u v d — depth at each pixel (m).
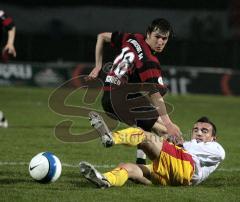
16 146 34.22
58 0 109.94
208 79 84.81
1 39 38.12
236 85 85.25
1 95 69.12
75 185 22.75
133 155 32.66
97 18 111.12
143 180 22.70
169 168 22.44
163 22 23.19
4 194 20.69
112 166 28.94
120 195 20.81
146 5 112.25
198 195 21.33
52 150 33.34
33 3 108.88
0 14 36.53
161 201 20.20
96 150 33.91
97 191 21.36
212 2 110.12
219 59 96.56
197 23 109.06
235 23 105.94
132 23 111.81
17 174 25.03
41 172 22.20
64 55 95.88
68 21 109.75
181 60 96.31
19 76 81.88
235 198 21.28
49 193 20.98
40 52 95.31
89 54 96.31
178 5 111.62
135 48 23.56
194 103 70.31
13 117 49.84
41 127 43.66
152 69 22.92
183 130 44.09
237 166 29.83
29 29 107.56
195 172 23.09
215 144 23.48
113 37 24.86
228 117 56.88
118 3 112.19
